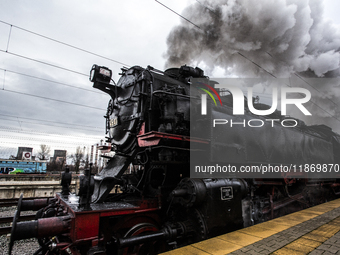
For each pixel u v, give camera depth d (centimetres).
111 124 550
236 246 319
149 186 503
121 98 523
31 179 2038
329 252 293
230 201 435
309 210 581
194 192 379
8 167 2914
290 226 420
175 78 606
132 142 454
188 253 296
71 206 341
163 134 371
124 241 331
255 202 571
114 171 439
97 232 320
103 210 331
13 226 269
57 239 333
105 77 514
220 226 406
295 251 297
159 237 366
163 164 486
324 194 970
